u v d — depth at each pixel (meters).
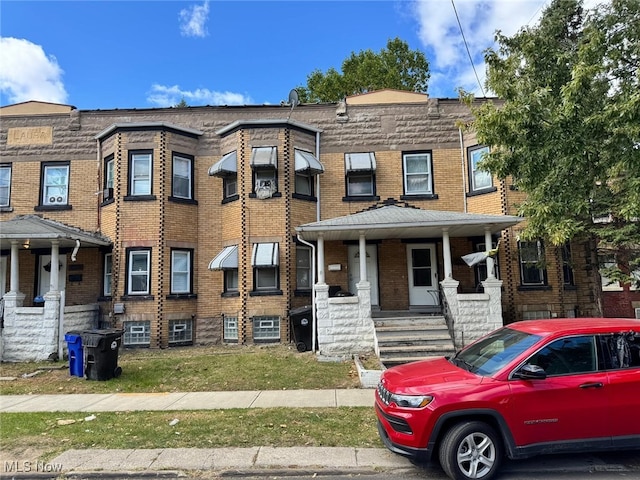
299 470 5.03
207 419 6.80
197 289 14.38
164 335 13.51
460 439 4.68
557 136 8.13
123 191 14.02
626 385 4.85
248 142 14.28
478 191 14.27
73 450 5.64
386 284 14.20
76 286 14.70
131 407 7.61
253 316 13.52
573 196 8.55
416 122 15.23
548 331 5.23
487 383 4.83
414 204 14.73
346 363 10.55
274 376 9.52
